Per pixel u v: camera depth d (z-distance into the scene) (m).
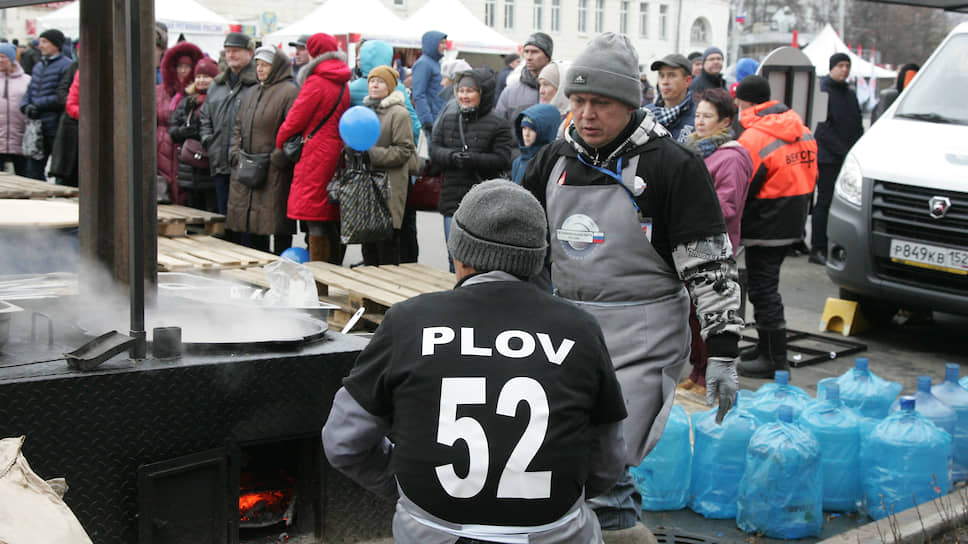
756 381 5.79
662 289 2.92
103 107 3.38
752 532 3.74
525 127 5.68
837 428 3.98
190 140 8.07
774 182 5.54
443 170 6.78
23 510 2.12
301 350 3.10
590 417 2.06
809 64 7.64
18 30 22.11
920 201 6.38
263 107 7.09
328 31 15.02
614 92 2.71
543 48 7.48
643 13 42.44
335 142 6.91
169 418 2.83
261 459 3.46
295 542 3.22
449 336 1.96
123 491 2.79
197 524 2.92
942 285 6.34
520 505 1.87
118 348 2.77
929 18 33.72
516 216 2.03
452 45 16.09
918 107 7.14
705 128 5.25
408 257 7.87
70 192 6.88
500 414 1.89
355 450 2.10
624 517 3.08
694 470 3.97
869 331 7.35
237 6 27.17
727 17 43.19
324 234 7.18
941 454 3.96
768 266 5.76
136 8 2.69
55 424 2.65
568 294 3.00
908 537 3.68
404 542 1.96
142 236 2.82
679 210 2.80
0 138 10.23
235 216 7.38
